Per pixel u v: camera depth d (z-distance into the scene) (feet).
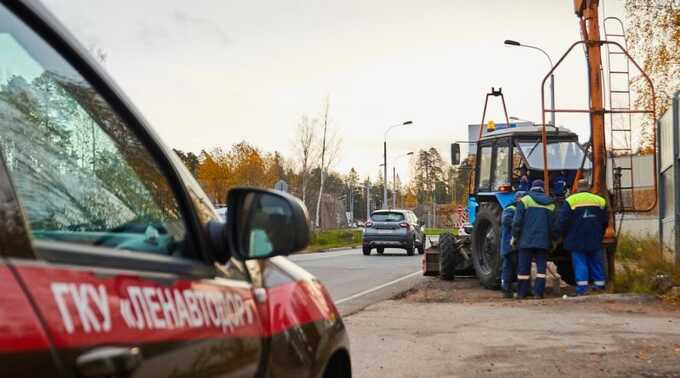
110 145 8.59
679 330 34.24
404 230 108.37
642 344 30.86
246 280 9.76
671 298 43.78
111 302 6.73
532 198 46.96
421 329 34.81
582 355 28.71
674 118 53.31
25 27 7.44
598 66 48.80
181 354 7.47
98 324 6.45
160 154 8.73
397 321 37.29
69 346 6.04
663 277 47.01
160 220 8.66
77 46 7.97
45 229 7.66
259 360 9.29
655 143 49.16
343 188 426.10
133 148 8.63
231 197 9.24
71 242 7.20
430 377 25.16
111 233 8.18
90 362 6.16
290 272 11.64
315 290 12.01
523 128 55.67
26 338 5.68
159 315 7.31
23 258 6.23
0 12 7.09
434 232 258.98
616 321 36.88
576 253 47.39
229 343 8.48
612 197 50.21
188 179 9.51
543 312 40.16
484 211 54.39
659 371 26.00
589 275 48.47
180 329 7.55
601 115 49.19
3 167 6.74
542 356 28.55
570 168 52.95
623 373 25.71
